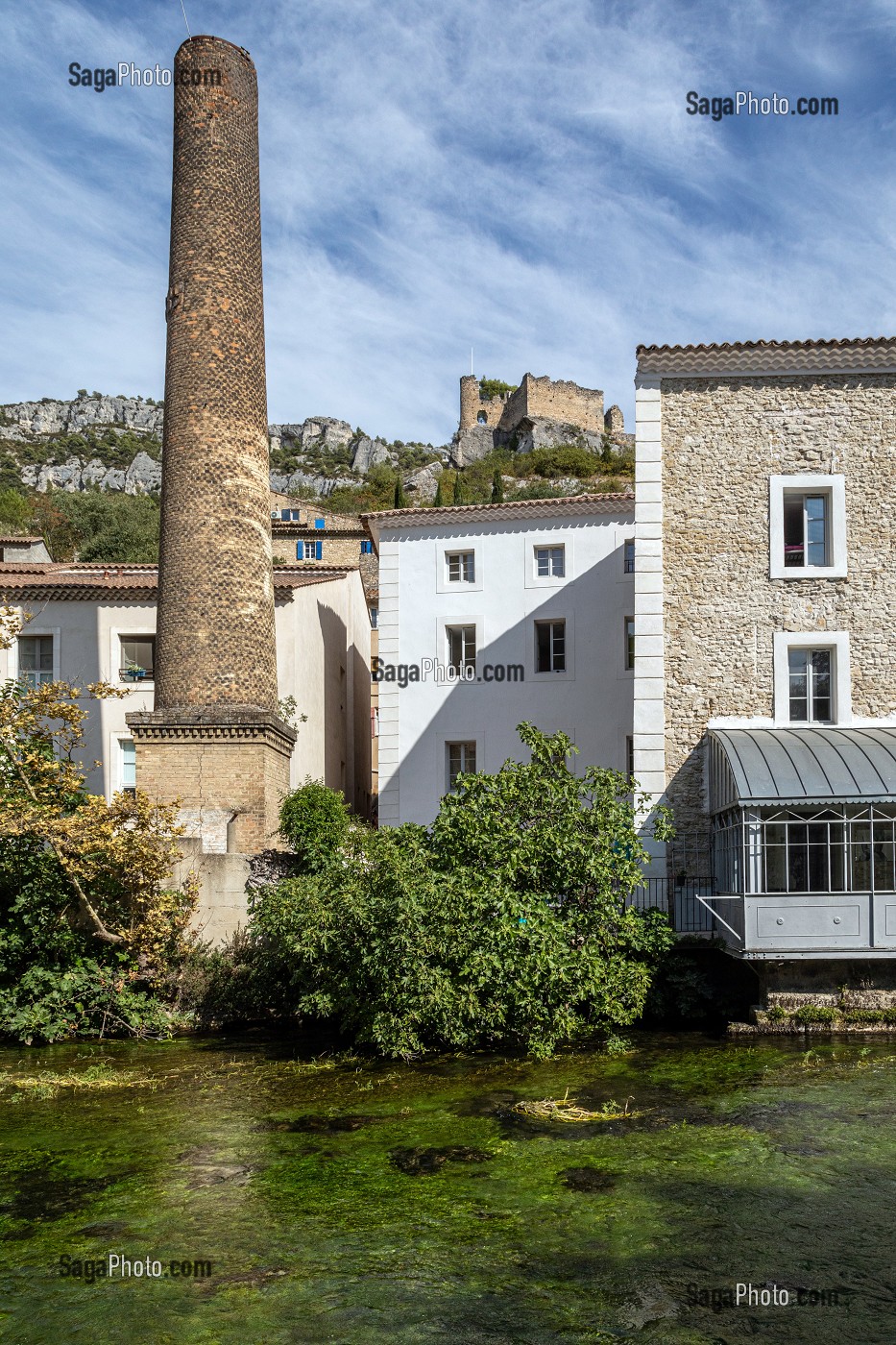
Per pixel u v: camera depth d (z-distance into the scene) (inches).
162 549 994.7
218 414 992.2
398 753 1186.0
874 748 762.8
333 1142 517.0
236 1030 791.7
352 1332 327.6
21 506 3179.1
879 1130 516.7
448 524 1210.6
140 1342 323.9
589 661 1161.4
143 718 926.4
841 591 859.4
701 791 845.8
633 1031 757.3
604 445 4347.9
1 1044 761.0
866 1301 343.6
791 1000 735.1
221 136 1018.1
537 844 742.5
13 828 751.1
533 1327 328.8
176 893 811.4
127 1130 546.0
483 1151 498.3
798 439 874.8
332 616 1378.0
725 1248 384.5
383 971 692.1
